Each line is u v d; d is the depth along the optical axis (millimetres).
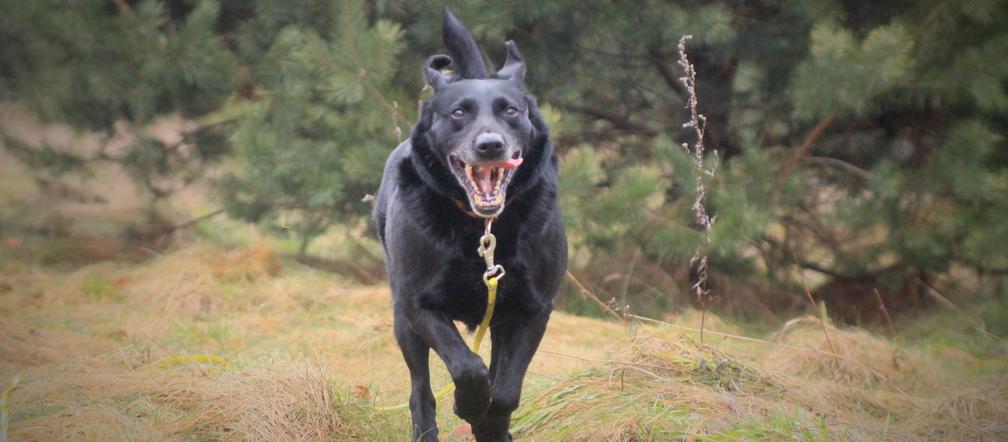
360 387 5578
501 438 4469
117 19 8656
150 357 5906
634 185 7969
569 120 8453
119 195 12203
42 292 7855
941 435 5105
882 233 8797
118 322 7020
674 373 5312
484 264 4289
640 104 9516
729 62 8922
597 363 5477
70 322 6953
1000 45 7500
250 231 10516
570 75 8891
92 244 9711
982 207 8055
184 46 8578
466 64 4984
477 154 4105
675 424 4617
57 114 9383
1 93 9508
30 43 8984
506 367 4395
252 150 8477
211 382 5145
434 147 4367
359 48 7879
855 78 7305
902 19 7918
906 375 6301
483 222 4285
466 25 8156
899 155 8891
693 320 8070
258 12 8758
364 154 8094
